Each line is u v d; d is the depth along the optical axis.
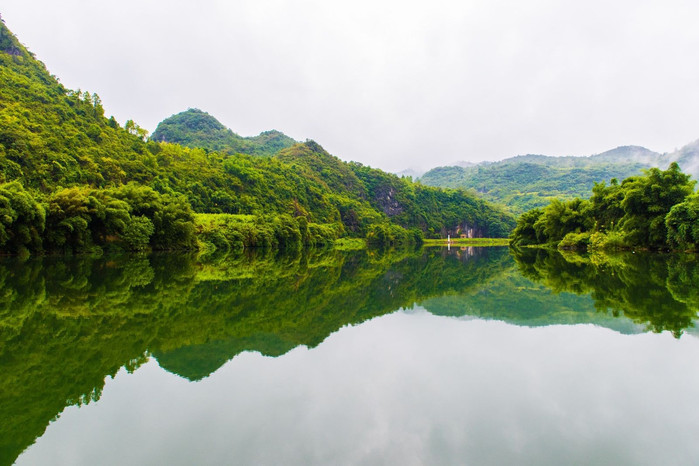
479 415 7.27
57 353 10.58
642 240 47.38
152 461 5.75
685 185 46.25
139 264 33.62
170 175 90.06
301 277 29.66
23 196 34.00
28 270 26.89
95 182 67.06
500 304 17.83
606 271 28.19
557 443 6.27
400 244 135.88
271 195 117.62
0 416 7.18
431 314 16.17
